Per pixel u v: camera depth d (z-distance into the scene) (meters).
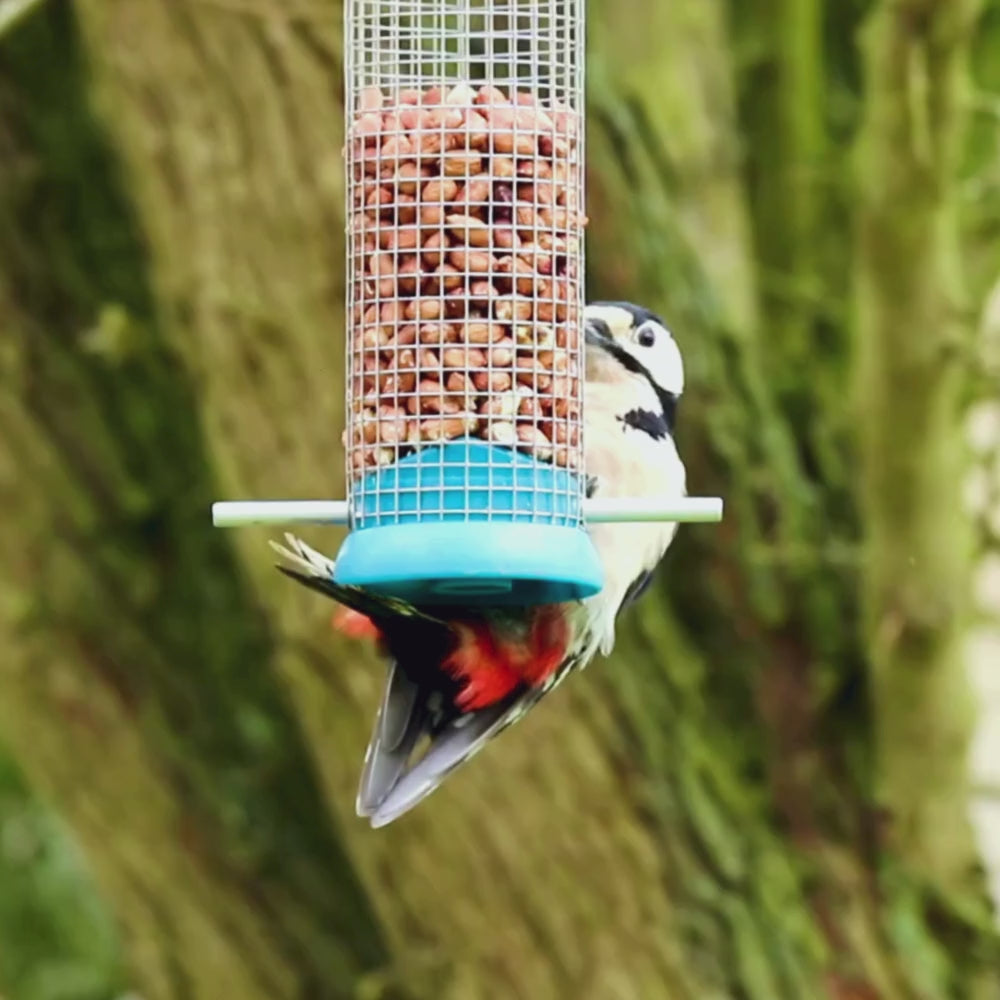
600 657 13.38
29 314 14.80
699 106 14.38
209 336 12.98
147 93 12.95
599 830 13.24
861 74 15.44
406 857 13.28
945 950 13.96
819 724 13.96
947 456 13.58
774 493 13.84
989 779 15.48
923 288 13.27
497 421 9.89
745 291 14.33
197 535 14.80
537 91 10.52
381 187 10.12
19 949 17.52
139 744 14.75
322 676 13.12
